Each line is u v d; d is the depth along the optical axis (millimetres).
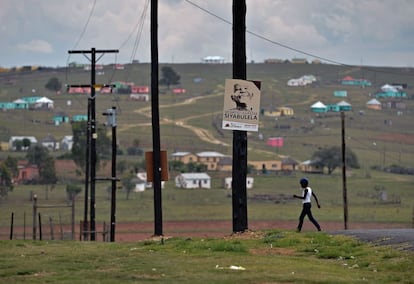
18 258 59938
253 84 73125
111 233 113375
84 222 125938
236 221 74812
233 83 72750
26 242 75812
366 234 66375
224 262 55250
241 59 74125
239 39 74188
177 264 54219
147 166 87812
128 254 61750
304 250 61250
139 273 50094
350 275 48969
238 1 74125
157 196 87125
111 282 46344
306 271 50594
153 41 88188
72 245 72562
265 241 66375
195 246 64875
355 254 57156
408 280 46625
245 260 56375
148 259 57688
